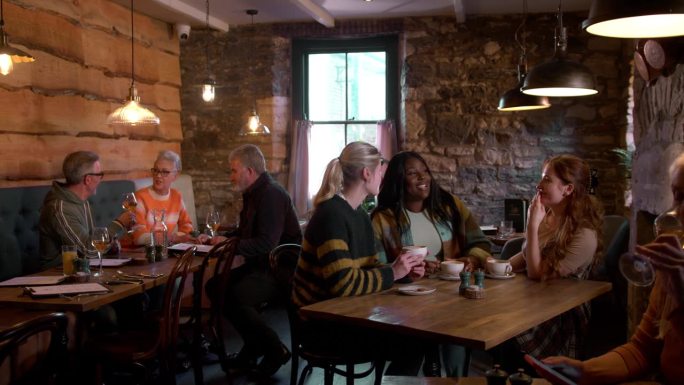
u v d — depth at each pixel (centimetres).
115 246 389
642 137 323
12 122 447
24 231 446
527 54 681
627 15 194
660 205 292
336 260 255
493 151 697
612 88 668
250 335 400
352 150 271
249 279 411
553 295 252
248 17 687
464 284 256
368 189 275
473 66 694
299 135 740
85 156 389
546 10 666
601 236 289
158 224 463
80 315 297
